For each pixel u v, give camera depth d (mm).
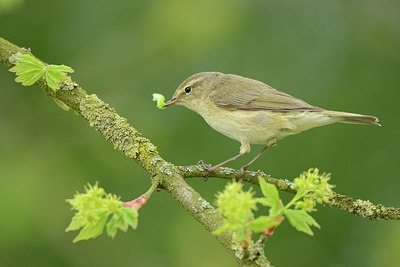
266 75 14211
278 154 12883
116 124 7156
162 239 12820
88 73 14117
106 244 12766
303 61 14406
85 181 13148
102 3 14492
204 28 14164
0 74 13961
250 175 7301
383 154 13078
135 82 14125
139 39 14359
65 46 14164
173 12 14141
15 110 13898
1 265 12438
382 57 14516
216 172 7137
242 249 5266
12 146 13539
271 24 14734
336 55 14562
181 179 6473
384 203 12703
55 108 13836
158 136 13086
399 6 15086
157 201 12922
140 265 12703
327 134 13062
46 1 14312
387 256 12398
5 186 12742
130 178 13031
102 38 14336
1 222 12391
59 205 12906
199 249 12750
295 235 12656
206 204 6109
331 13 15117
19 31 14047
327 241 12633
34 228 12570
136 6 14477
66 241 12750
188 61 14234
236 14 14359
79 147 13547
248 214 4766
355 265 12461
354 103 13680
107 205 4957
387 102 13680
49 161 13430
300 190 5008
